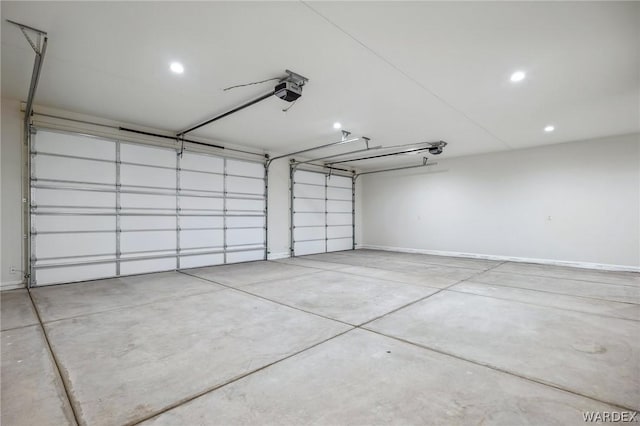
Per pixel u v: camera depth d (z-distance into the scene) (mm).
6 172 4645
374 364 2346
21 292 4535
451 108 4824
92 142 5348
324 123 5668
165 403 1868
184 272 6145
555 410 1782
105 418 1729
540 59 3350
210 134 6496
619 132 6102
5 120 4621
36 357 2473
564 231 6926
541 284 5043
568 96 4332
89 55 3332
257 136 6660
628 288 4758
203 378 2154
